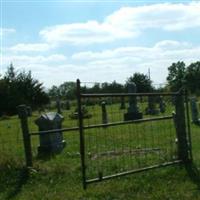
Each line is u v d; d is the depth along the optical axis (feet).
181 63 343.46
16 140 67.31
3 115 163.94
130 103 96.02
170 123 61.98
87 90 47.24
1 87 175.01
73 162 43.19
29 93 193.77
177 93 38.29
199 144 51.08
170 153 41.01
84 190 31.48
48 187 33.76
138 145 51.06
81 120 30.71
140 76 181.06
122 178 34.30
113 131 67.15
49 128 52.21
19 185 34.91
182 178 33.91
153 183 32.76
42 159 47.39
